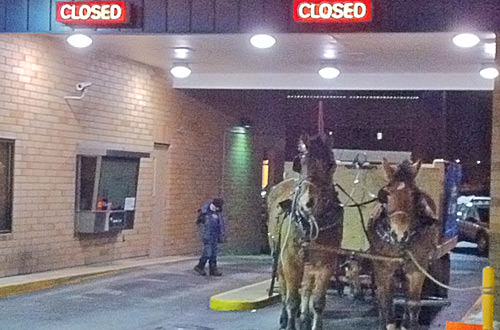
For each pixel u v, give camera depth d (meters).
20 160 16.81
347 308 14.98
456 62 18.55
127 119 20.64
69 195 18.39
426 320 13.91
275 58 18.92
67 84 18.20
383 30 12.85
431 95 32.84
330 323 13.66
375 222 11.13
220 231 19.78
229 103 26.28
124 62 20.38
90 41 14.72
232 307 14.88
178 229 23.48
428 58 18.05
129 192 20.03
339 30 13.05
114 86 20.00
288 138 32.19
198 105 24.28
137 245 21.38
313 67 20.22
